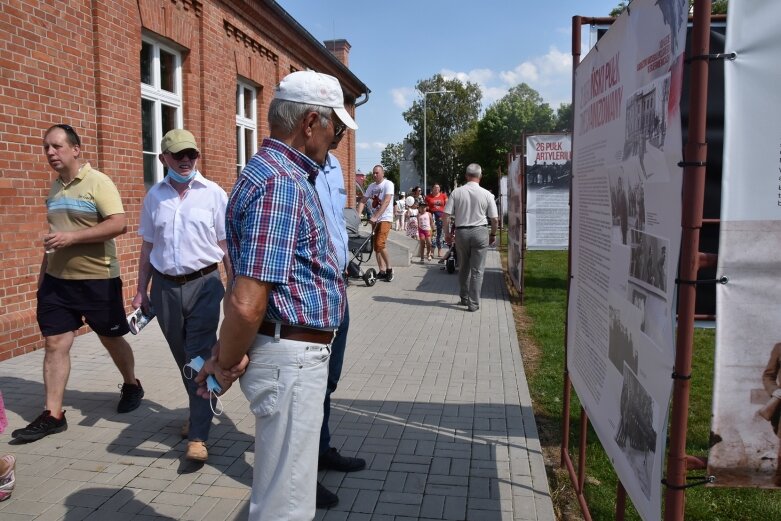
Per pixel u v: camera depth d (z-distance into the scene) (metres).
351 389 5.36
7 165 5.88
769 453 1.77
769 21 1.63
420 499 3.45
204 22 9.37
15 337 5.98
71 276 4.26
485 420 4.61
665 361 1.91
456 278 12.77
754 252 1.70
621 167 2.38
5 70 5.82
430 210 17.48
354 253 11.41
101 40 7.05
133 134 7.69
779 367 1.73
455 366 6.09
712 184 3.56
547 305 9.52
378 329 7.80
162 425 4.47
